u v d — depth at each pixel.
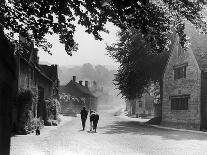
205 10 4.68
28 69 22.92
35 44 6.07
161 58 37.28
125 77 38.22
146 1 4.41
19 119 19.88
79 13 4.94
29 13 5.36
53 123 31.02
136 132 22.83
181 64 30.55
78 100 81.19
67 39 5.43
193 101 28.31
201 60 27.92
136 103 64.56
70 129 25.44
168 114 33.19
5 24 5.75
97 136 19.33
